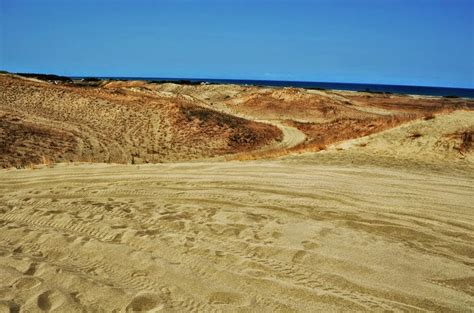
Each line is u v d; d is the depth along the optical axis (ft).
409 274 14.99
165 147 98.53
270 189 28.84
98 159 79.30
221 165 40.11
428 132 49.32
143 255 17.15
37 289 14.46
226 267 15.90
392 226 20.25
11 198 30.14
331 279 14.70
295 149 61.11
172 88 267.39
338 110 188.65
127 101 144.25
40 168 43.16
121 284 15.08
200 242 18.54
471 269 15.42
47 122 113.39
